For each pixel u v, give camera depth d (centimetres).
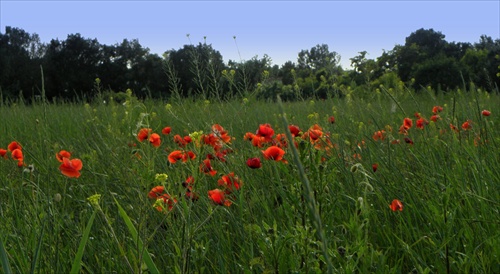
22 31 5875
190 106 748
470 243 261
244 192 321
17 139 618
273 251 221
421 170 370
